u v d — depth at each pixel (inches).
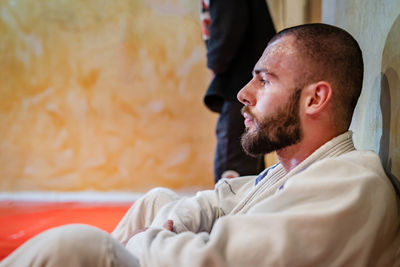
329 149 46.3
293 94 47.0
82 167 194.5
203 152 194.5
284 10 133.8
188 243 40.2
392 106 50.4
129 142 193.9
